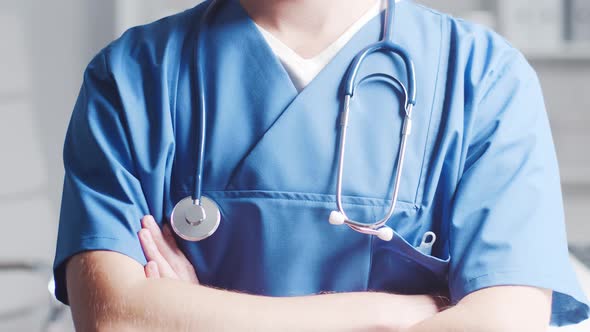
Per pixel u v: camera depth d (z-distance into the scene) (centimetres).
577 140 282
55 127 290
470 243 98
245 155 102
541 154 102
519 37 274
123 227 99
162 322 91
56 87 289
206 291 93
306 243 99
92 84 109
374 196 100
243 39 107
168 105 104
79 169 105
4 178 286
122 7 285
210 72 106
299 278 100
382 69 104
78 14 289
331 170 100
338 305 94
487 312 91
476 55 108
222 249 101
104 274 95
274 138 100
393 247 100
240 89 105
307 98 102
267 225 99
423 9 114
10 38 285
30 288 280
